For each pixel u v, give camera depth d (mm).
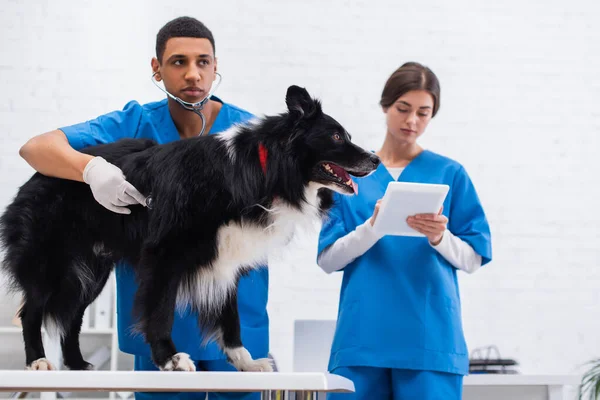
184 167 1988
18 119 4645
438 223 2354
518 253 4883
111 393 4223
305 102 2123
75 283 2168
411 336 2420
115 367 4176
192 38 2377
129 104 2506
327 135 2100
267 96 4859
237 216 1973
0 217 2207
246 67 4863
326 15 4934
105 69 4742
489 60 4996
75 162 2033
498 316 4832
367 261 2527
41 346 2096
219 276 2027
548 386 3461
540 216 4922
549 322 4855
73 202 2139
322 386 1517
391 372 2475
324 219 2252
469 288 4836
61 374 1463
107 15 4777
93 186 1981
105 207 2090
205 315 2086
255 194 1986
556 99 5012
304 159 2090
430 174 2666
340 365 2471
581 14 5074
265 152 2029
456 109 4949
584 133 5008
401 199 2270
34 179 2180
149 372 1491
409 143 2709
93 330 4180
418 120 2646
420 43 4973
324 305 4738
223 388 1497
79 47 4734
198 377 1498
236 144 2018
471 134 4938
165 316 1930
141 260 1984
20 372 1455
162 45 2402
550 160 4969
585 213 4953
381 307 2463
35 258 2109
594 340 4867
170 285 1951
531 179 4945
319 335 3549
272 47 4883
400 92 2643
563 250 4914
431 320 2439
